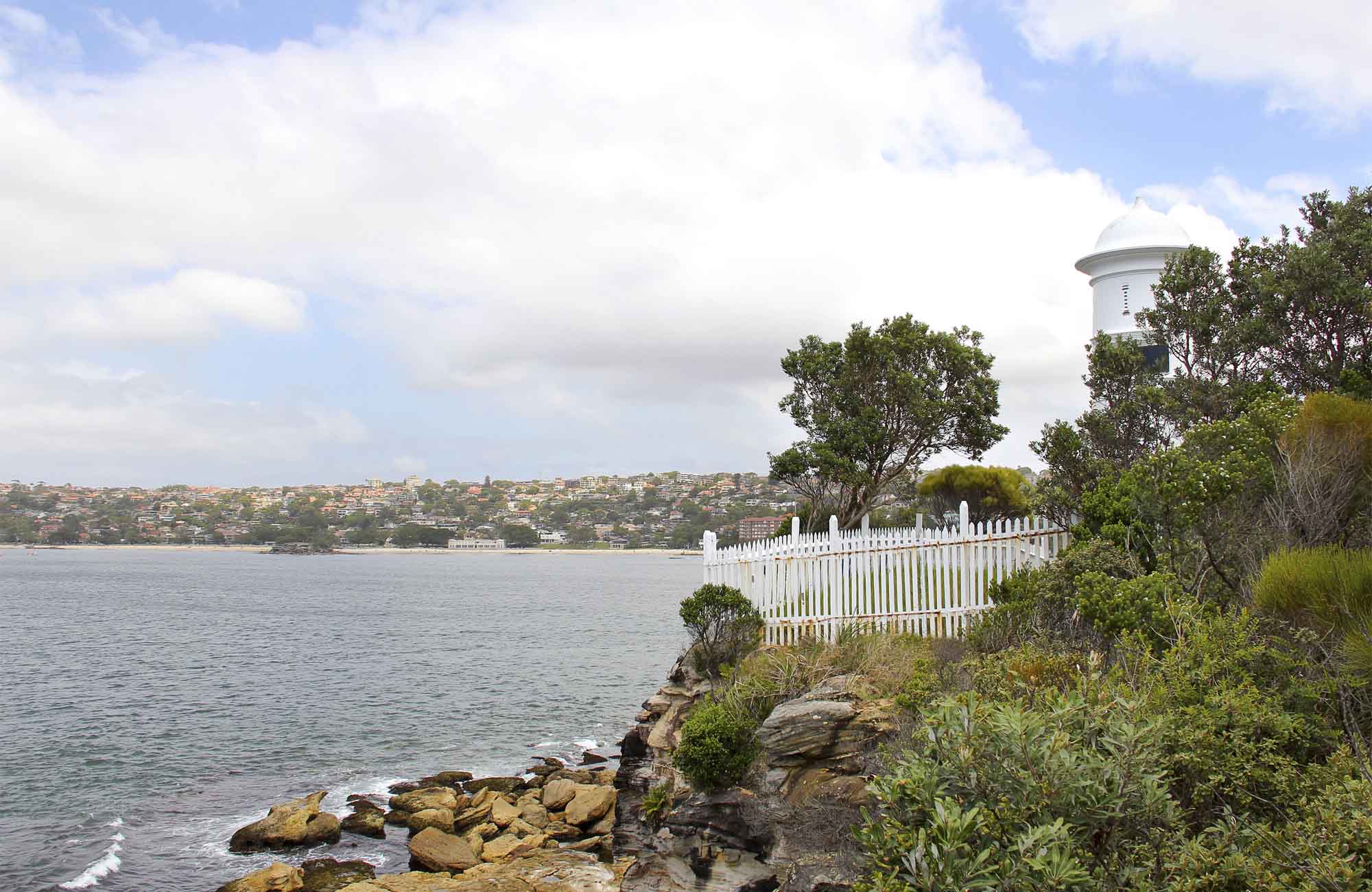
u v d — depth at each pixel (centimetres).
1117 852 865
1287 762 950
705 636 2159
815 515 3077
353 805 3039
